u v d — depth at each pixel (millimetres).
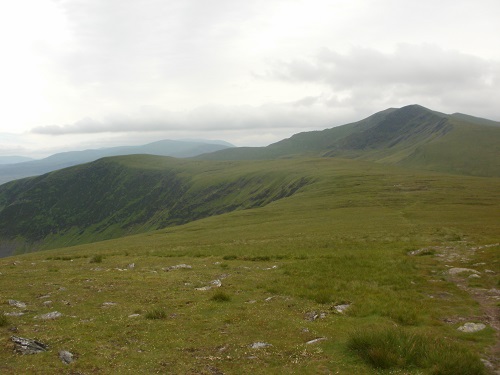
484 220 64562
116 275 27719
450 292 20500
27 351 12195
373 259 30500
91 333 14398
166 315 17109
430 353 11734
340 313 17234
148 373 11070
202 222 107062
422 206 92188
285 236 58375
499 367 11391
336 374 11109
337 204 105812
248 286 23266
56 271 30828
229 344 13547
